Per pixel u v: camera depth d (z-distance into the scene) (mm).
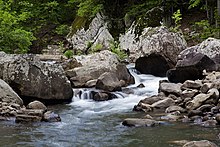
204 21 18469
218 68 12781
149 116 9047
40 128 8203
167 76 14406
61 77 12164
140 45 17547
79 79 13883
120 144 6730
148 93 12609
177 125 8086
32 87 11539
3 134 7633
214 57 13477
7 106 9766
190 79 12859
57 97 11906
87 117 9648
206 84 10406
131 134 7426
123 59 18672
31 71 11672
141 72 16391
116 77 13758
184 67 12727
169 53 15938
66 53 19469
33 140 7145
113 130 7895
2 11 17266
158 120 8695
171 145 6512
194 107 9492
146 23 19578
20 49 17609
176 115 9133
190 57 12961
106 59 15180
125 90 13156
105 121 9008
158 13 20297
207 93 9930
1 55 12117
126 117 9438
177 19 18875
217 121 8023
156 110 10117
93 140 7090
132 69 16516
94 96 12367
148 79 15297
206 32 17984
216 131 7402
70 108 11195
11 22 17391
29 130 8000
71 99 12398
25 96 11539
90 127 8297
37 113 9094
